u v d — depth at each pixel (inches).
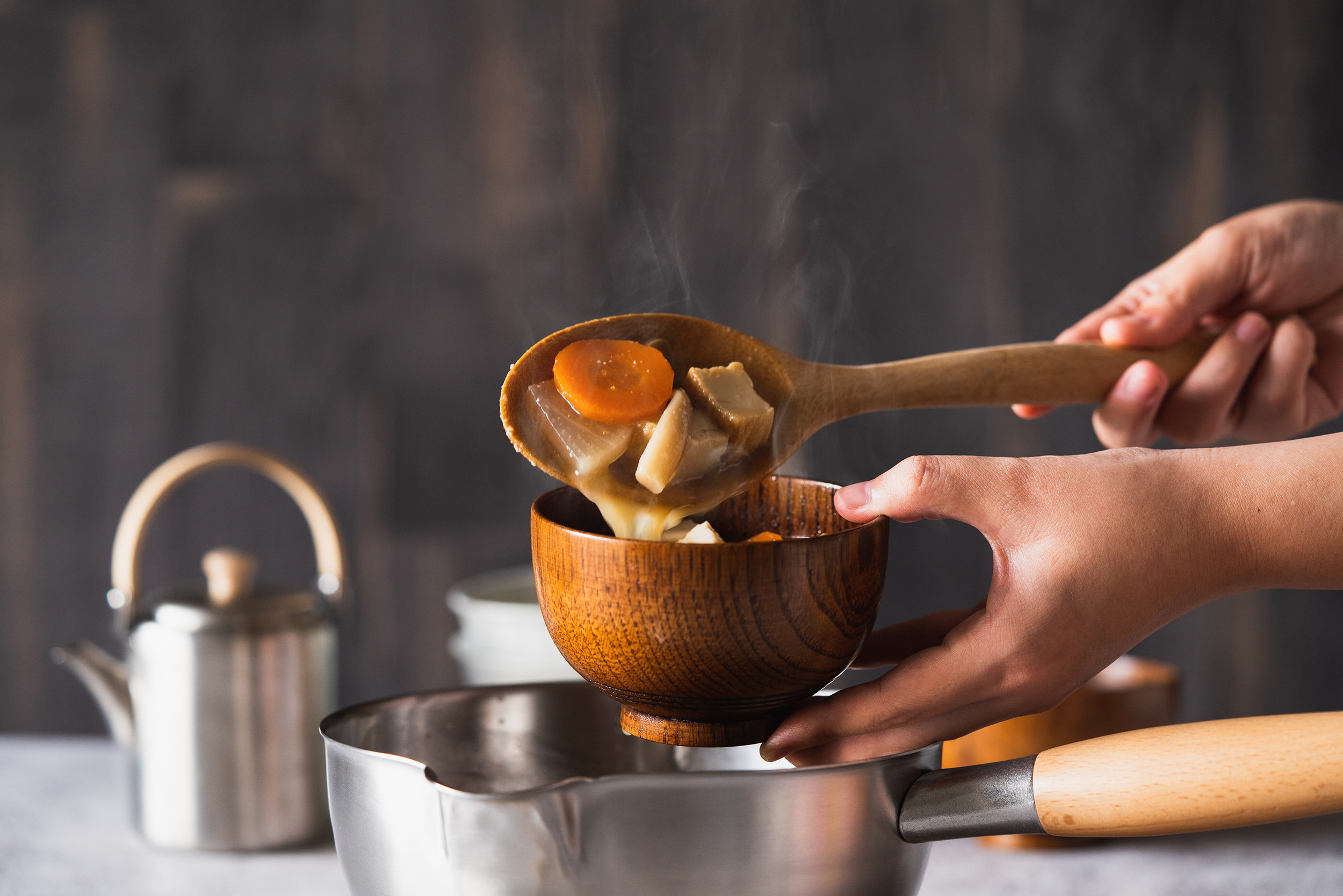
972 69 77.4
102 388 78.4
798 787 33.2
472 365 79.3
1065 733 43.3
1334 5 76.1
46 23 76.1
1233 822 32.9
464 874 33.0
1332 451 35.9
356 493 79.5
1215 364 43.3
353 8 77.0
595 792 32.9
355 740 35.2
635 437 35.5
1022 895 42.1
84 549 79.4
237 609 45.6
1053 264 78.6
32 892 42.9
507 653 48.2
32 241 77.3
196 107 77.1
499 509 80.2
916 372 38.5
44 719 80.5
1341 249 45.2
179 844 45.0
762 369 36.9
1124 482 35.3
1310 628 80.6
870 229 78.5
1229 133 77.5
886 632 37.6
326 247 78.2
